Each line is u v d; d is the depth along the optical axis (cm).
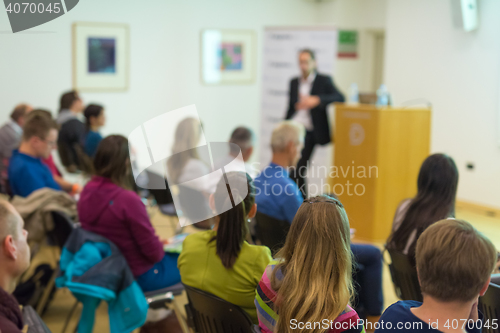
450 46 569
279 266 138
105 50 623
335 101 551
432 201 211
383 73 714
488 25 526
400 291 223
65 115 478
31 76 584
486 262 108
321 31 588
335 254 127
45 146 305
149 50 653
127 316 222
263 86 625
